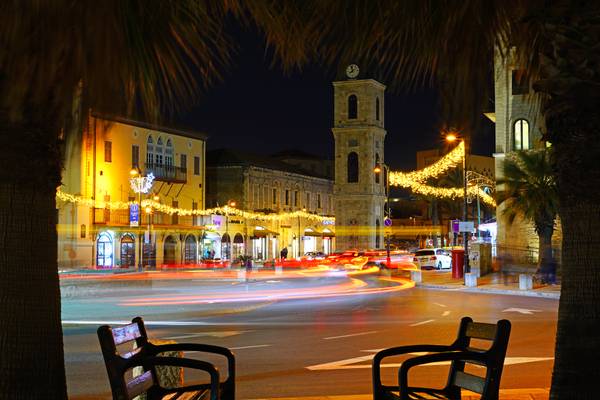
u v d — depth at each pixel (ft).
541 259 114.62
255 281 143.13
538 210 109.50
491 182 195.42
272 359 41.83
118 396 15.90
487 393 16.76
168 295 103.50
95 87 12.44
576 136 15.70
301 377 35.78
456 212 295.69
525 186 109.29
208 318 68.23
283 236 282.77
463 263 138.21
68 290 113.19
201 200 232.12
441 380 34.73
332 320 65.31
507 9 16.47
